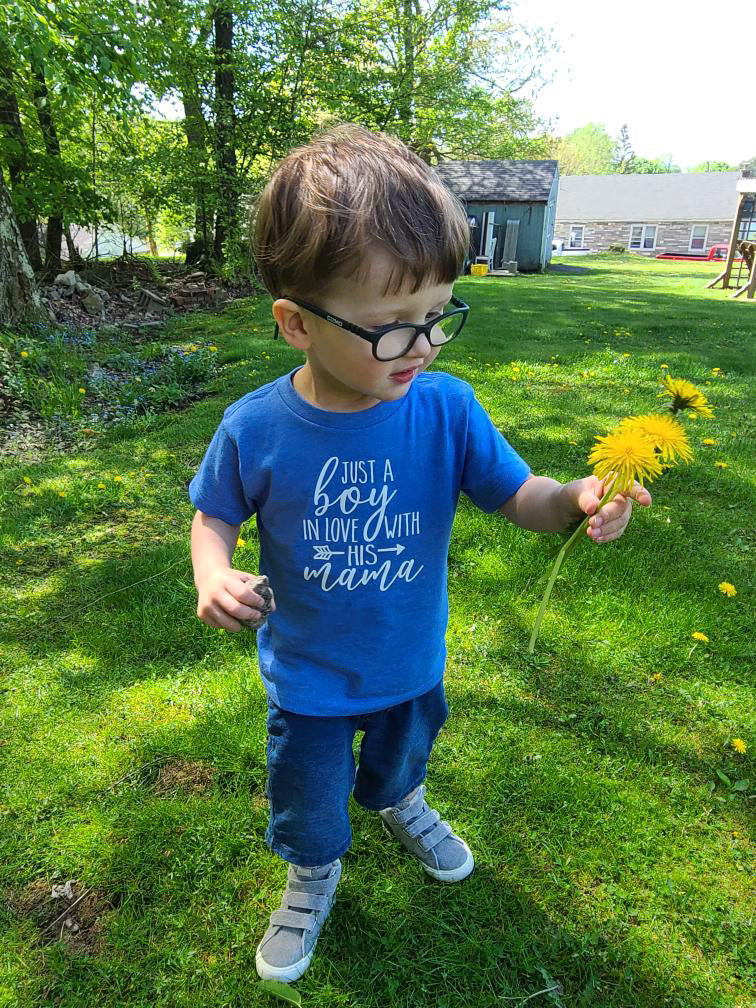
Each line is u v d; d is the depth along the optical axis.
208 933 1.58
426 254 0.99
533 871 1.70
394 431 1.25
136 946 1.55
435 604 1.39
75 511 3.58
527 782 1.92
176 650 2.48
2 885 1.68
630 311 10.84
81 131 11.45
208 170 11.53
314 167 1.06
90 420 5.07
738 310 11.21
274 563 1.33
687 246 42.41
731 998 1.44
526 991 1.46
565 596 2.71
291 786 1.41
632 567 2.86
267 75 11.44
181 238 14.80
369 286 1.00
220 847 1.76
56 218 10.50
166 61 9.98
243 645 2.49
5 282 7.10
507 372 6.14
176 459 4.26
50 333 7.22
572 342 7.88
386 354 1.04
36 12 6.58
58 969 1.50
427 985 1.47
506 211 23.50
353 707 1.35
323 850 1.45
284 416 1.25
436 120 15.87
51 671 2.39
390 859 1.73
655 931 1.56
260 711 2.17
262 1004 1.45
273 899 1.64
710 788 1.91
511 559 2.93
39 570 3.04
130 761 2.02
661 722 2.13
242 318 9.21
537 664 2.37
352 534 1.27
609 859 1.72
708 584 2.80
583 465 3.96
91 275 10.72
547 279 18.91
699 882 1.67
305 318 1.08
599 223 43.53
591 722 2.13
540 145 26.31
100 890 1.67
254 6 10.73
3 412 5.11
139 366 6.45
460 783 1.93
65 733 2.12
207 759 2.03
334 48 11.72
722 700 2.22
